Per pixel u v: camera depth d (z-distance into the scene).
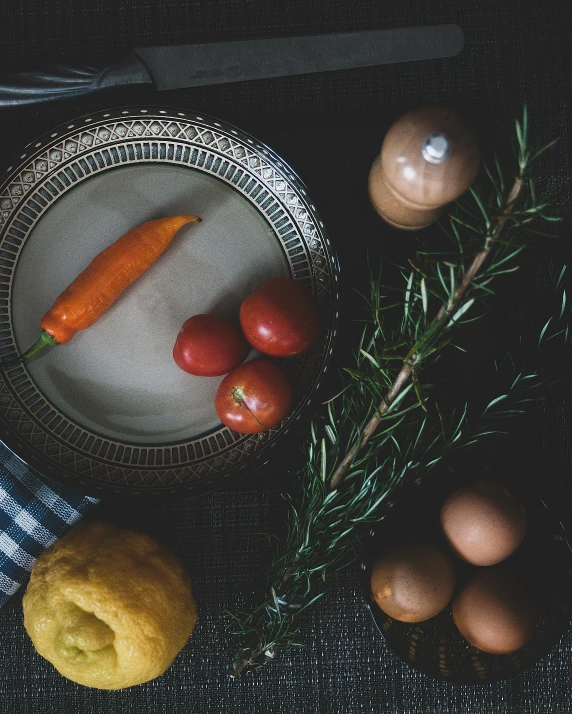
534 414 0.67
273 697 0.68
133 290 0.66
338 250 0.66
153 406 0.66
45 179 0.64
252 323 0.62
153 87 0.67
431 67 0.68
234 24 0.68
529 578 0.64
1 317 0.65
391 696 0.68
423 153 0.55
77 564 0.62
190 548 0.67
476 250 0.54
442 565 0.61
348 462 0.60
